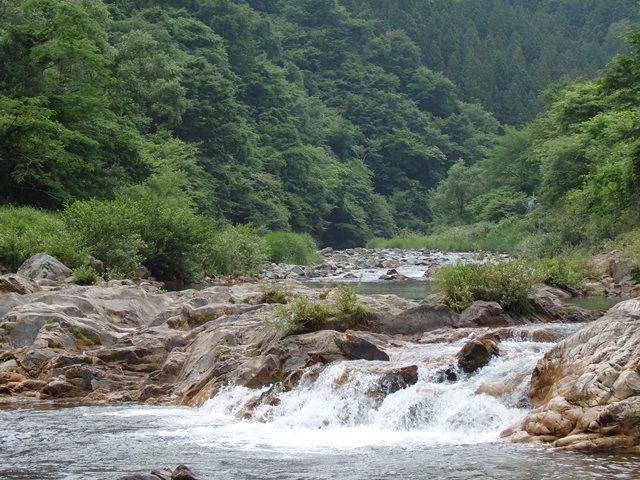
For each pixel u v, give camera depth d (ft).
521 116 533.14
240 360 44.21
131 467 29.14
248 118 330.75
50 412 40.91
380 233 378.12
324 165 355.97
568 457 28.91
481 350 39.91
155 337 52.80
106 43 187.83
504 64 583.17
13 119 123.54
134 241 101.40
